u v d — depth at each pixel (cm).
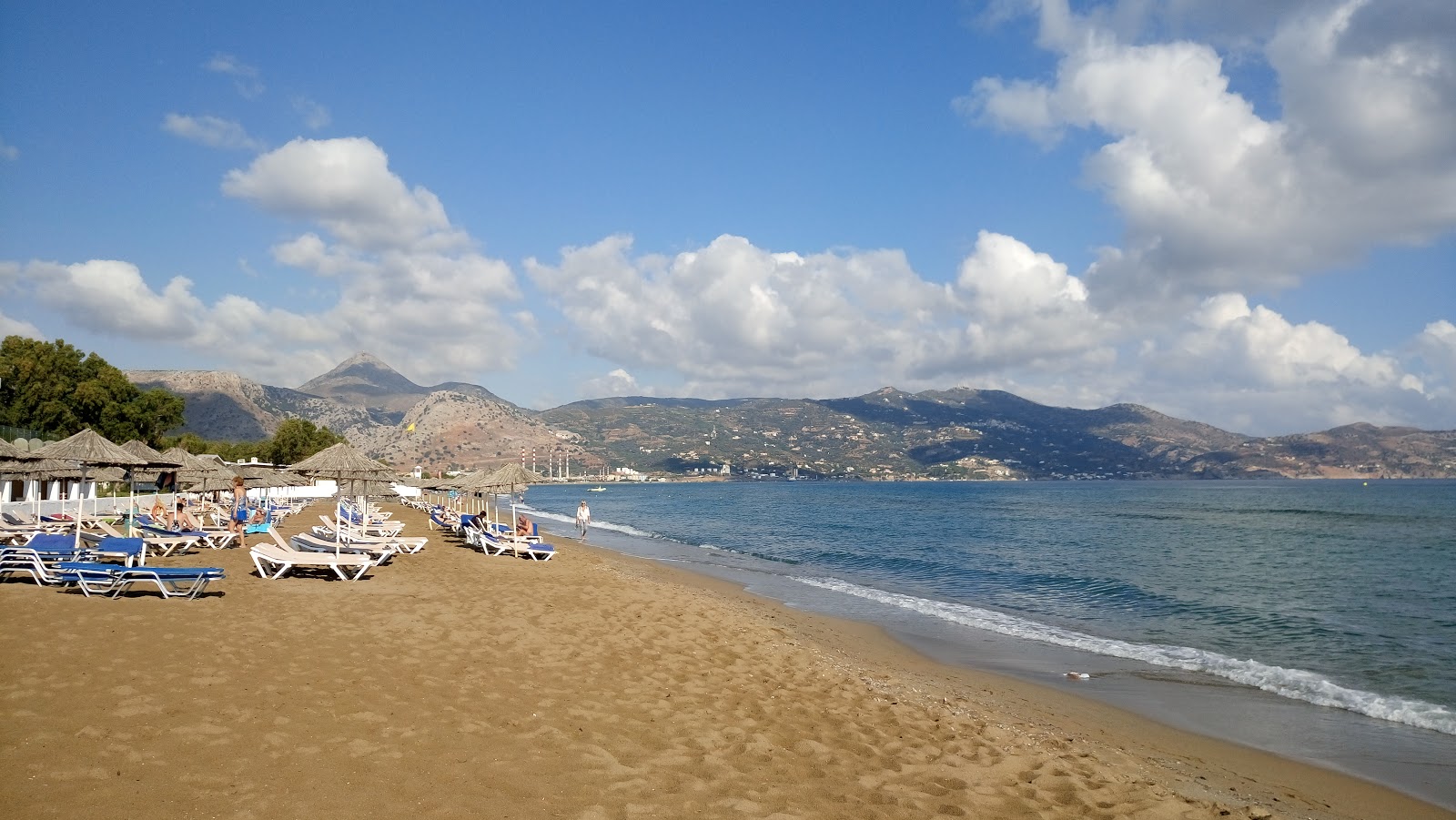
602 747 686
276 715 690
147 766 562
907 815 602
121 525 2331
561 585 1753
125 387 5447
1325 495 12838
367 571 1773
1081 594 2356
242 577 1541
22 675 754
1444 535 4931
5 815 471
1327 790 841
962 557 3481
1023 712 1090
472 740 671
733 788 618
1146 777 826
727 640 1300
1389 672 1410
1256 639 1700
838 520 6656
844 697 981
